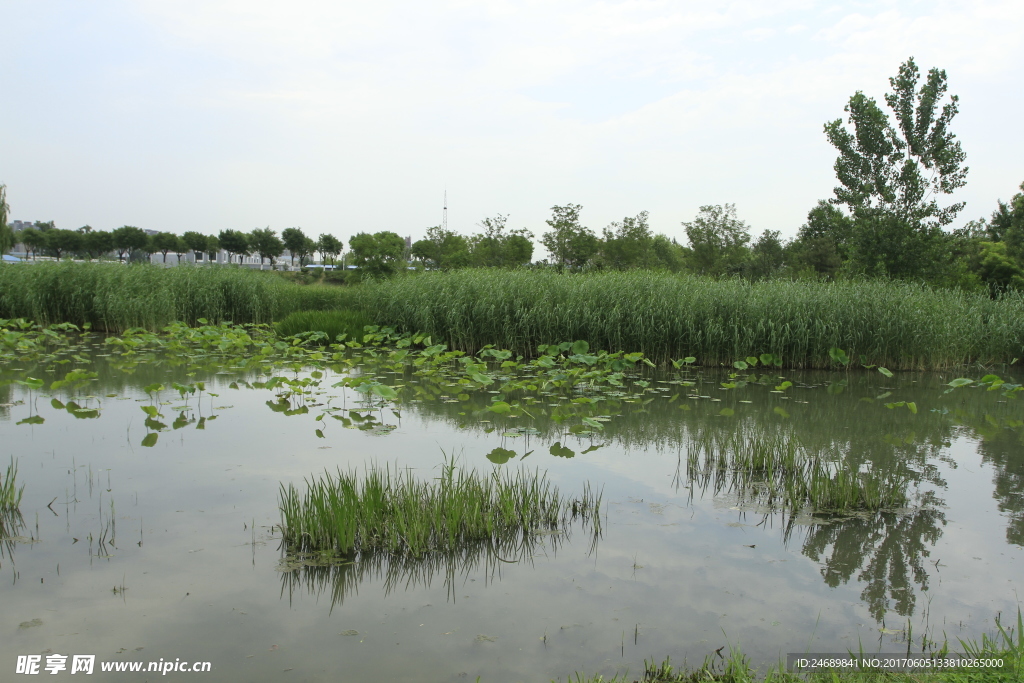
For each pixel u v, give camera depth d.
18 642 2.76
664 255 31.17
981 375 11.44
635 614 3.10
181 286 15.88
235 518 4.10
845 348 11.45
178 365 10.48
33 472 4.93
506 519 4.10
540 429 6.63
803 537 4.05
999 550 3.91
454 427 6.63
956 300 12.75
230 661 2.67
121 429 6.23
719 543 3.93
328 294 18.86
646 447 6.02
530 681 2.56
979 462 5.75
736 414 7.59
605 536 4.00
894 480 5.17
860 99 17.22
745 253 28.50
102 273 15.18
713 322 11.45
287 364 10.82
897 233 16.88
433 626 2.97
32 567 3.43
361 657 2.71
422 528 3.76
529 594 3.28
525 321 11.77
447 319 12.19
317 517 3.85
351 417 6.98
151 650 2.73
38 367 10.01
